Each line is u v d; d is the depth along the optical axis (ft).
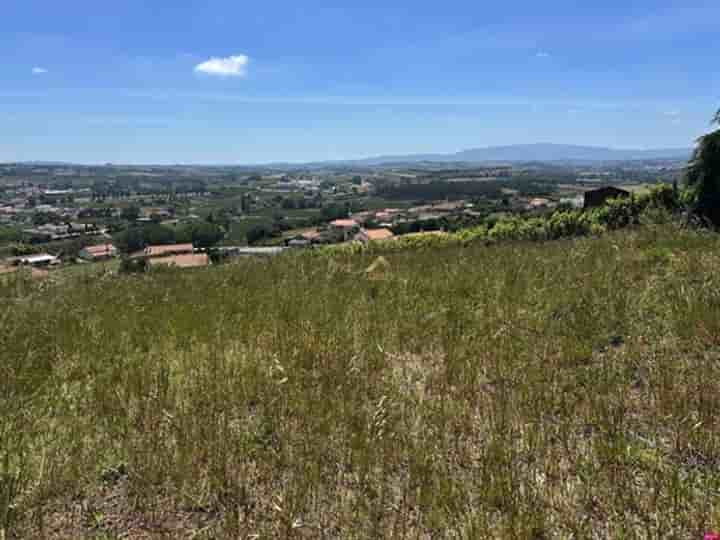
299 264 37.35
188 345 19.33
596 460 11.00
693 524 8.99
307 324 20.47
